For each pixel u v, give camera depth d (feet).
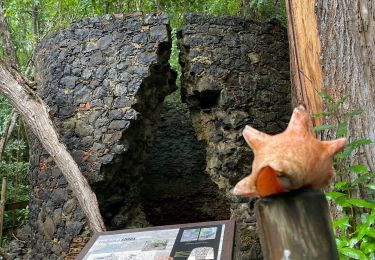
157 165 28.50
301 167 3.42
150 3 25.16
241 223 17.99
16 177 26.32
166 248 6.08
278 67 19.43
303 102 8.05
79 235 17.40
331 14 7.57
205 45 18.47
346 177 7.04
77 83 18.33
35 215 19.47
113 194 18.53
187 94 19.15
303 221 3.56
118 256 6.07
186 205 28.50
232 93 18.39
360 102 7.19
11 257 19.45
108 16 18.42
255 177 3.55
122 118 17.58
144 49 17.84
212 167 19.10
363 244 6.31
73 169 15.34
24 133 29.25
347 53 7.38
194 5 25.80
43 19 30.73
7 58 24.40
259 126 18.56
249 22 19.15
